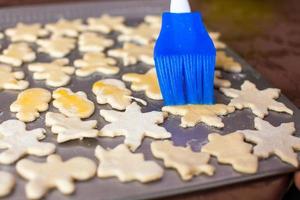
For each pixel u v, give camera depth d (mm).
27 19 652
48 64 536
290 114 459
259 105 466
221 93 490
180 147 411
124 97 479
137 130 431
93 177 382
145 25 644
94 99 481
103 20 649
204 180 381
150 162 393
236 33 633
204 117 447
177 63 455
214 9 707
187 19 458
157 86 496
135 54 560
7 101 477
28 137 421
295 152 413
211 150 406
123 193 369
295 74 533
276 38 619
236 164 390
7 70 525
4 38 604
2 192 364
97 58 552
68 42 588
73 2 674
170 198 372
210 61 457
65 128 428
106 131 428
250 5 719
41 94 480
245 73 527
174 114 458
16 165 392
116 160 394
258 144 415
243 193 381
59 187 369
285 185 391
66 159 403
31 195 362
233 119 453
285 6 719
